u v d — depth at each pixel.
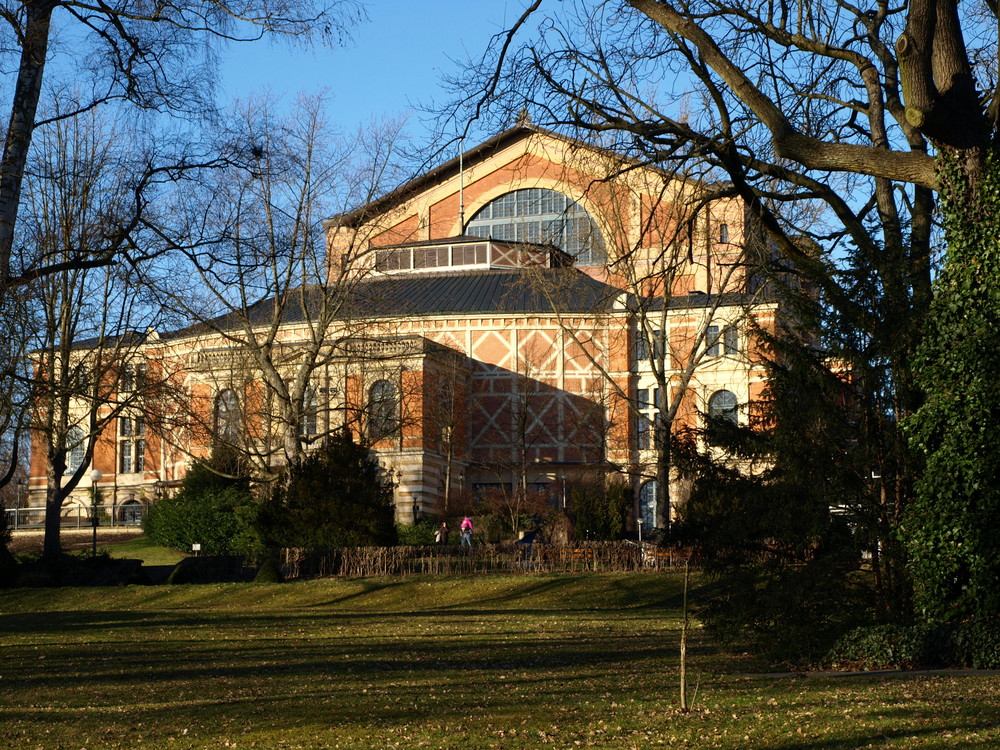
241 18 19.33
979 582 16.34
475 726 12.40
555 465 66.81
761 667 17.91
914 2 15.52
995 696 12.67
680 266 22.72
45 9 18.53
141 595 37.00
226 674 17.97
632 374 66.50
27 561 42.41
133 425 70.38
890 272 18.56
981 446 16.38
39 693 15.95
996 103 16.95
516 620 28.11
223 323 64.44
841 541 18.61
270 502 42.38
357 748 11.31
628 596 33.88
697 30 17.52
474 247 73.31
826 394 18.78
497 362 67.81
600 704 13.73
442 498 63.94
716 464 20.09
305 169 44.47
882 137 20.94
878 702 12.63
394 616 30.02
